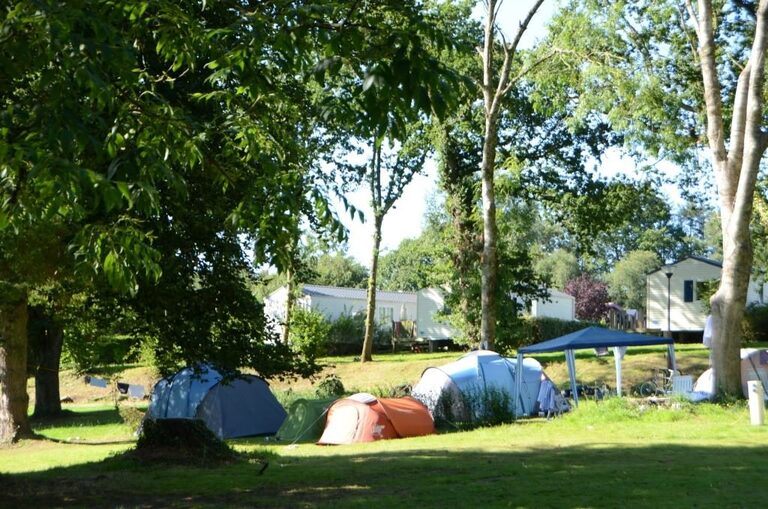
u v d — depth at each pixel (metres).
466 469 12.24
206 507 9.30
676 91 25.34
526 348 22.58
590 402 21.02
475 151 35.53
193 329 15.18
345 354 51.47
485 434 18.84
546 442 16.27
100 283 14.06
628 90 24.00
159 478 11.87
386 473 12.05
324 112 6.91
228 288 15.09
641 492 9.57
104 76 6.44
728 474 10.98
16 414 21.22
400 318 58.41
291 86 15.14
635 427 18.19
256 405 22.95
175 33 8.30
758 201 31.31
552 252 91.12
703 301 43.03
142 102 8.09
